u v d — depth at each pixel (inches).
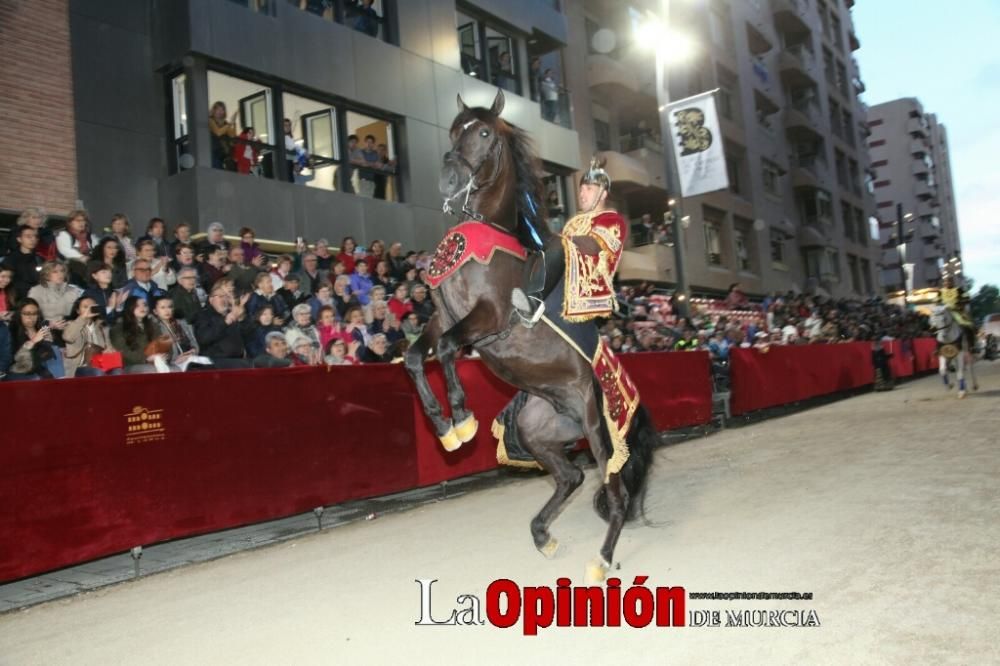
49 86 412.8
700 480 268.8
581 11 908.0
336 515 265.4
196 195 443.5
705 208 1077.8
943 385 652.7
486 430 316.8
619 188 914.7
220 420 223.8
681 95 1039.0
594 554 182.5
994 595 128.5
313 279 394.6
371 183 573.9
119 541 197.9
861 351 707.4
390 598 157.6
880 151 3277.6
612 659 118.4
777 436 386.3
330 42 541.6
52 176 410.0
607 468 168.4
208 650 135.6
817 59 1599.4
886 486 221.9
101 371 237.8
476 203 167.9
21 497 181.5
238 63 475.5
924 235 3193.9
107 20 443.8
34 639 150.9
